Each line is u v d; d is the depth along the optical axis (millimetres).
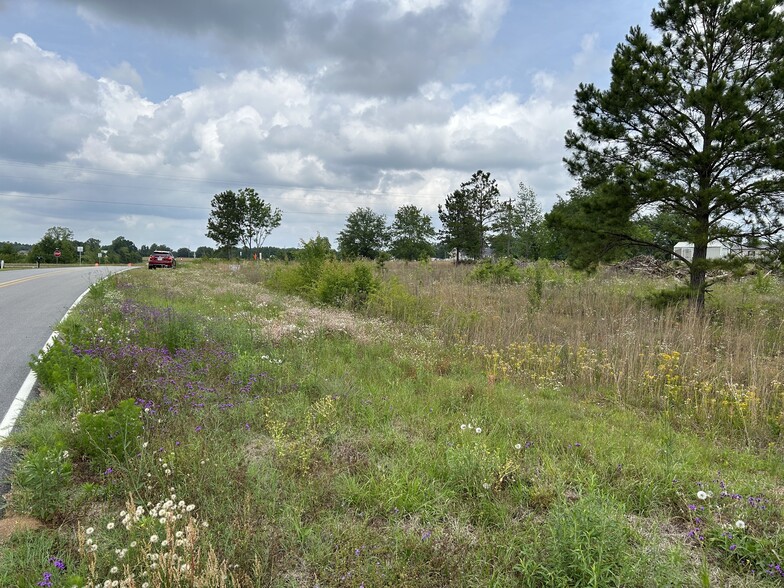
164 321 8594
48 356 5797
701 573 2664
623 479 3822
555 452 4402
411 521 3256
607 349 8312
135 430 3934
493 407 5629
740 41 10930
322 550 2898
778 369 7195
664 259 21938
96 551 2717
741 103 10188
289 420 4871
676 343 8594
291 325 9312
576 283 18078
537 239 41938
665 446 4543
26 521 3059
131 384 5500
